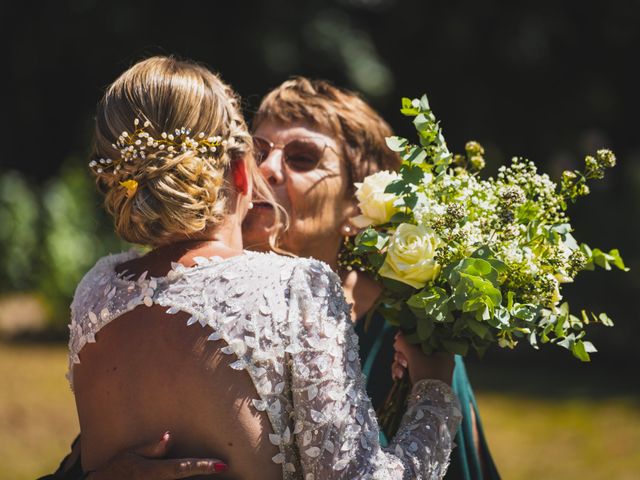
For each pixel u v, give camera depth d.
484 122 12.58
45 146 13.66
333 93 2.48
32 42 12.47
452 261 1.76
